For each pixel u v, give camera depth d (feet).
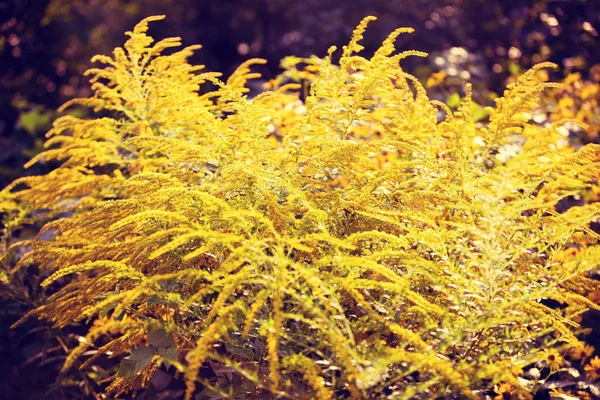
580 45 22.88
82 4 29.35
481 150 10.04
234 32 29.17
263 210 8.34
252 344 8.00
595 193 11.98
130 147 11.31
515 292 8.03
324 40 25.09
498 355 7.63
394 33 9.37
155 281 7.06
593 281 8.45
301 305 7.53
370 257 7.50
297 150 9.03
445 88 17.78
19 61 25.32
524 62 23.26
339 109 9.52
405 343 7.38
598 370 9.50
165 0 31.35
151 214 7.40
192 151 8.98
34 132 17.29
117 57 11.74
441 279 7.77
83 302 8.77
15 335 12.17
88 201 11.25
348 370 6.40
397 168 8.52
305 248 6.80
